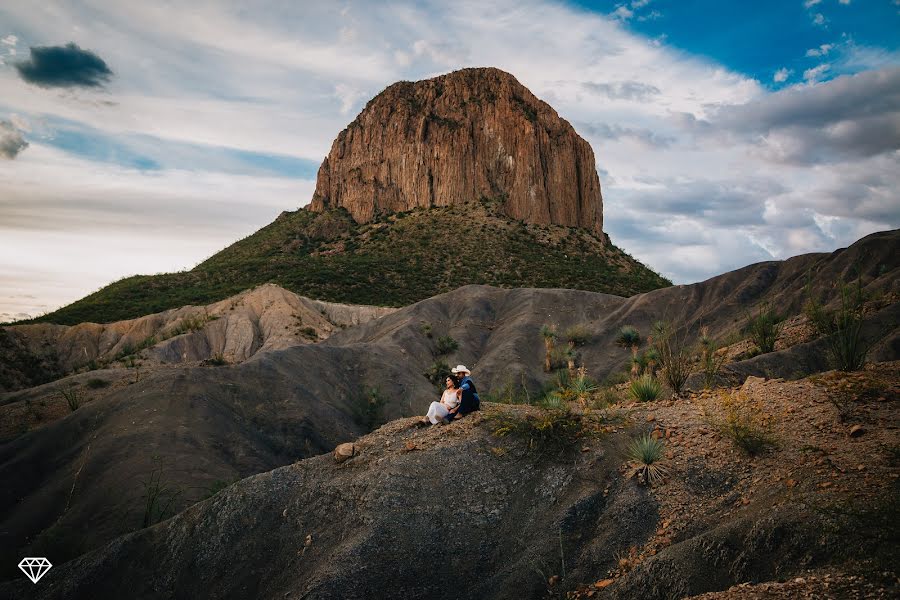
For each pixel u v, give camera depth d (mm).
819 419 8672
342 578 8430
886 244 46688
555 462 9539
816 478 7145
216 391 40750
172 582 10023
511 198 144250
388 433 11328
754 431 8523
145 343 77938
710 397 10953
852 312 12242
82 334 83188
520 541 8570
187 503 25766
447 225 136375
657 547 7523
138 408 35438
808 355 20938
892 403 8641
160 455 30375
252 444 36375
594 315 71938
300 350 53969
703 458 8625
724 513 7500
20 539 25203
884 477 6668
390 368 56594
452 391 11508
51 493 28062
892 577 5355
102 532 24109
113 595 10289
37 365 76750
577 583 7629
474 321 74438
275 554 9641
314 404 45156
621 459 9172
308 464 11039
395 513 9227
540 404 11594
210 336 80250
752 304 60500
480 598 8062
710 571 6621
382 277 112250
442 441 10523
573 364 56906
